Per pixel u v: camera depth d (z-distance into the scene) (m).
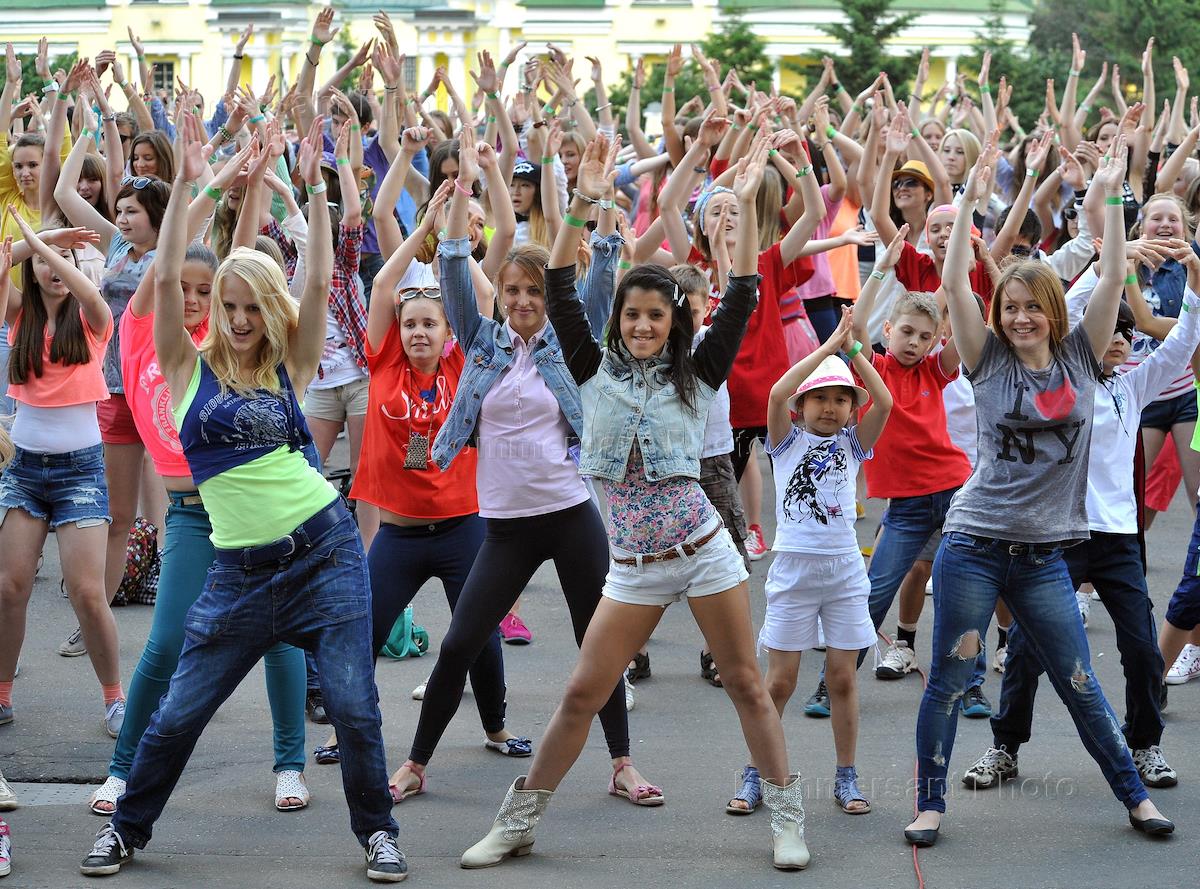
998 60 30.97
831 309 9.42
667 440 4.47
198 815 4.98
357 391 7.38
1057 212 10.00
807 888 4.36
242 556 4.39
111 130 8.75
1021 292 4.68
